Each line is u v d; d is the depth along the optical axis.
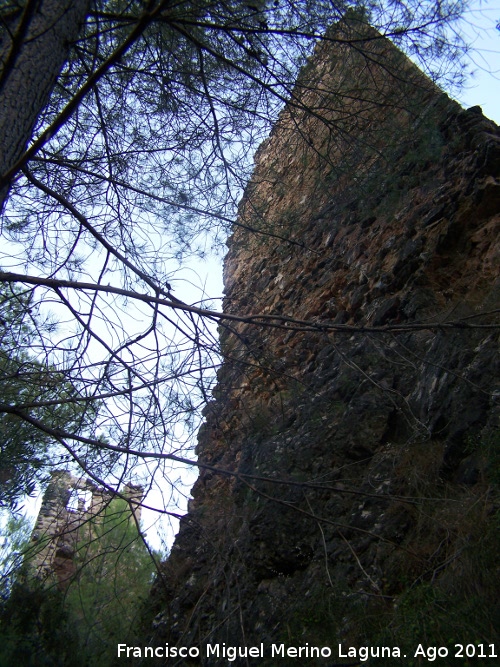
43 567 4.70
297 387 6.01
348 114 5.88
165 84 5.43
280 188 6.57
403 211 8.35
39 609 4.17
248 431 5.81
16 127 3.82
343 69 5.98
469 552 4.10
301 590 5.28
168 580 6.68
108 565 4.62
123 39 5.27
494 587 3.74
